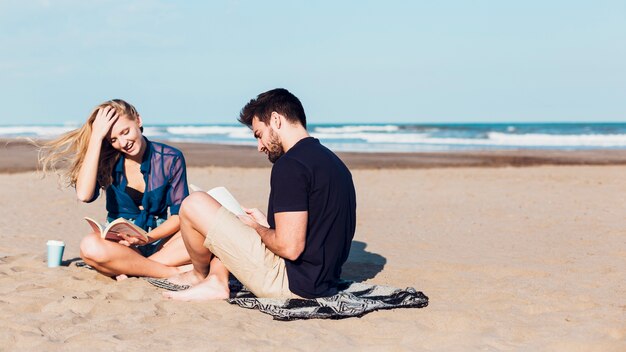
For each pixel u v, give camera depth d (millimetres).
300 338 3332
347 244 3889
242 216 3889
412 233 7023
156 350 3125
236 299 3861
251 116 3793
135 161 4578
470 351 3178
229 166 16750
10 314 3725
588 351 3193
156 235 4469
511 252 5867
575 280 4688
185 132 52531
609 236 6664
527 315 3785
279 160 3645
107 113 4305
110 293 4090
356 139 38219
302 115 3777
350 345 3250
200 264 4180
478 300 4133
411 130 50438
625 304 4023
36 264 5059
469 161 18750
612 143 32844
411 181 13133
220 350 3127
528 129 50969
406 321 3611
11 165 16281
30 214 8484
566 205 9320
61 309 3838
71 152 4523
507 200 9992
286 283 3822
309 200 3660
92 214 8586
